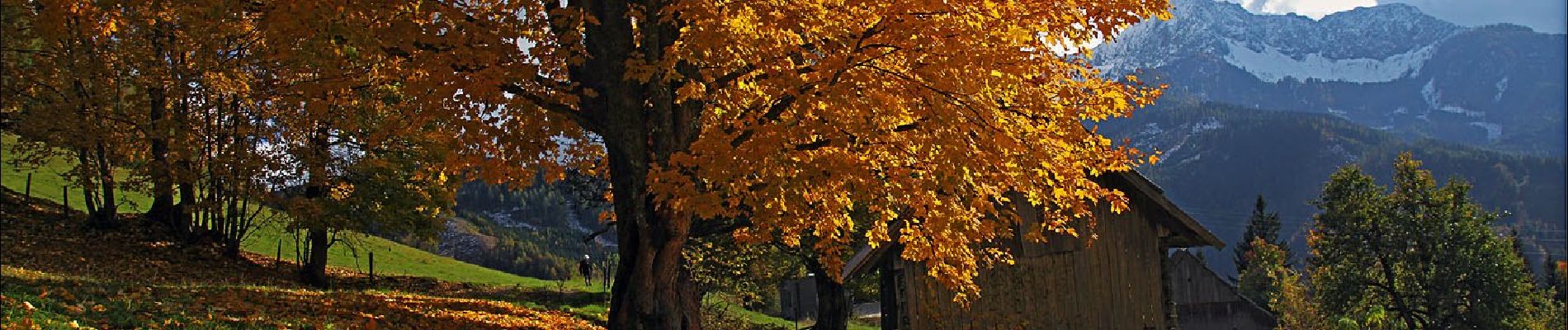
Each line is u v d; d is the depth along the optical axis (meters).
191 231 31.48
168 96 25.12
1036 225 14.18
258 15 14.82
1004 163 12.05
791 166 11.98
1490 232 54.56
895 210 15.30
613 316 13.65
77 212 32.88
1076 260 20.48
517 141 13.47
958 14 11.27
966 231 13.28
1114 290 20.86
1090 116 13.26
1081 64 13.43
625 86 13.31
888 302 18.80
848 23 11.64
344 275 33.75
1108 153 13.14
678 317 13.68
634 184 13.37
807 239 27.20
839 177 11.67
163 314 12.66
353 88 13.95
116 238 29.00
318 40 12.48
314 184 27.14
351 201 27.41
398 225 28.11
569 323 21.17
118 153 28.41
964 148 11.32
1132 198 21.44
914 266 18.80
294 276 30.73
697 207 11.36
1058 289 20.08
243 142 26.67
